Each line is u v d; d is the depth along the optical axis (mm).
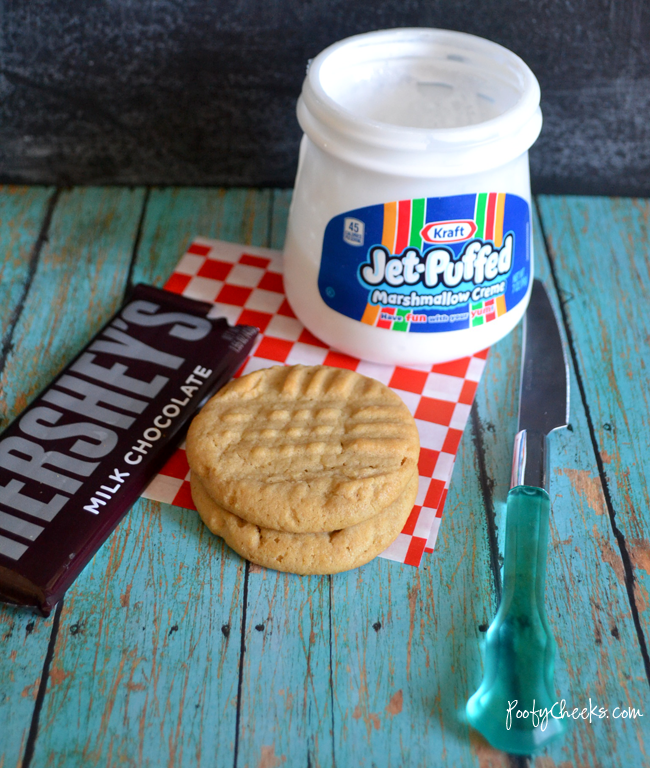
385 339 386
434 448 380
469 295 375
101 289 442
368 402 372
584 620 341
